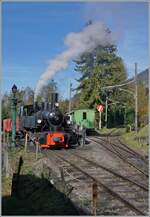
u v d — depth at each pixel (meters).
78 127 33.47
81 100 66.38
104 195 15.16
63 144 28.70
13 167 19.58
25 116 33.97
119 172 20.09
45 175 17.50
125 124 60.38
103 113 66.19
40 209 12.83
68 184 16.58
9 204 12.90
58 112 29.09
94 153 27.02
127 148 31.75
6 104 46.22
